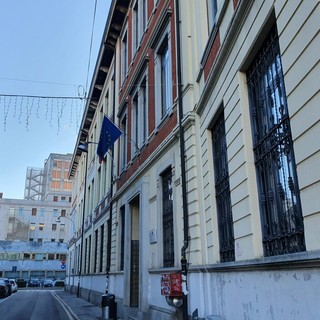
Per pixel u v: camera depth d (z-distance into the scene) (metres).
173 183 9.79
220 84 6.70
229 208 6.41
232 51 6.01
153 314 10.39
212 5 8.12
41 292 42.62
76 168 40.94
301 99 3.80
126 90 16.09
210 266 6.71
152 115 12.36
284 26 4.16
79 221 34.59
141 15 15.09
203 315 7.20
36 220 87.12
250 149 5.40
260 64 5.22
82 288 28.16
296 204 4.08
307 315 3.55
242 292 5.24
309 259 3.44
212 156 7.57
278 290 4.15
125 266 13.78
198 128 8.48
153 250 11.25
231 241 6.25
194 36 9.09
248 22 5.30
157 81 11.97
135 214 14.38
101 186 22.42
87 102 27.39
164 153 10.73
